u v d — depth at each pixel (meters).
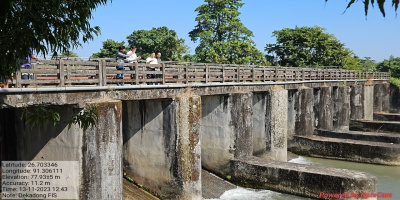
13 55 6.32
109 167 11.82
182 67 16.17
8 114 13.48
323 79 32.50
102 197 11.69
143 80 13.92
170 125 15.36
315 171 17.19
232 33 47.88
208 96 20.11
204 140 20.42
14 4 5.97
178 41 46.31
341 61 52.22
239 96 19.36
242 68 20.61
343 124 33.94
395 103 45.06
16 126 13.29
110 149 11.81
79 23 6.68
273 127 22.64
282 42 52.38
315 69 30.83
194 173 15.73
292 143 27.64
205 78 17.58
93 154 11.38
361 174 16.72
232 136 19.31
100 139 11.48
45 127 12.27
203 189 18.08
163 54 44.88
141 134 16.52
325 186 16.58
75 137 11.41
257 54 45.00
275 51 52.44
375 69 67.00
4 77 6.75
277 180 17.94
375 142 25.88
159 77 15.68
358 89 37.69
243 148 19.72
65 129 11.70
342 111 33.81
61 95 10.86
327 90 30.73
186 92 16.14
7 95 9.50
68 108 11.52
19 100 9.78
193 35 48.25
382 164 24.47
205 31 45.31
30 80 9.96
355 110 37.50
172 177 15.50
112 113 11.77
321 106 30.67
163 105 15.54
